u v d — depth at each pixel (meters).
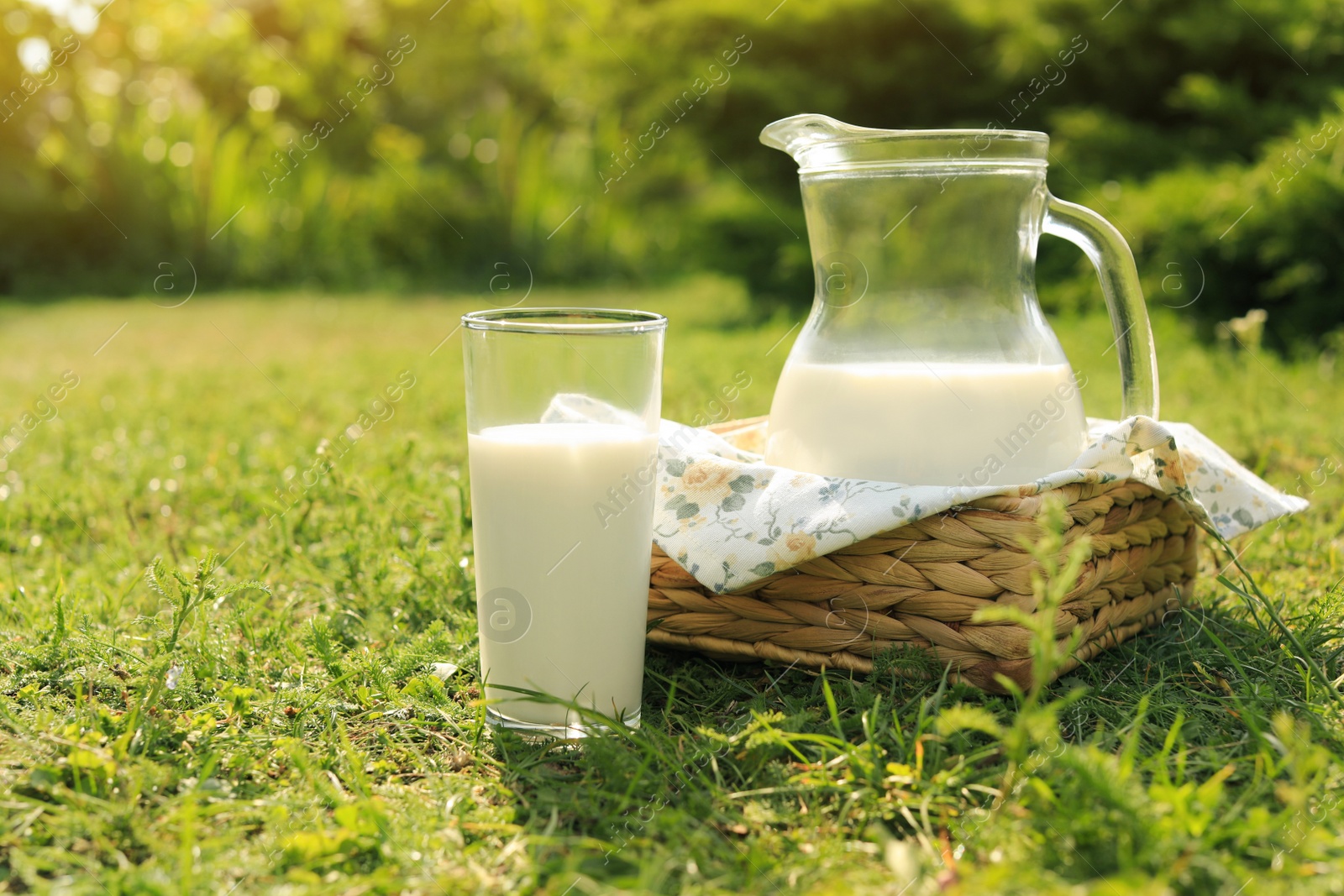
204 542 0.99
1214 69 2.16
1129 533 0.79
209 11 3.76
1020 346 0.78
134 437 1.30
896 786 0.69
